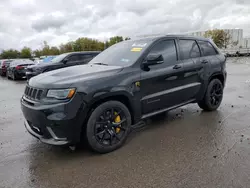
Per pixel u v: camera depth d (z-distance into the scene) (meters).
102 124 3.20
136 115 3.59
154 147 3.35
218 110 5.10
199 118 4.58
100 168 2.83
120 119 3.39
